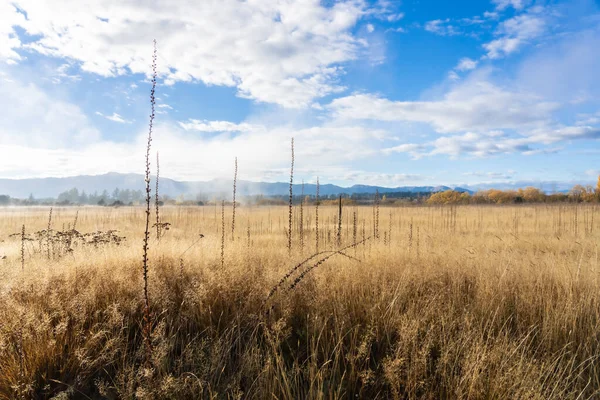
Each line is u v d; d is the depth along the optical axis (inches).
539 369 111.6
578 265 213.0
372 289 174.6
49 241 292.0
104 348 113.3
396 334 137.5
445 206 1196.5
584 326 144.6
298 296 162.1
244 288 169.5
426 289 184.7
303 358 128.6
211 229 566.9
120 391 98.1
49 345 111.3
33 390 100.1
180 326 135.7
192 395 99.7
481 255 272.5
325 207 898.1
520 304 163.9
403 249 283.7
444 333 128.2
